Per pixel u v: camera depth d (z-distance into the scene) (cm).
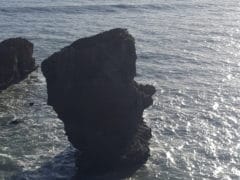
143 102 4531
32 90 6306
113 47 4372
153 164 4478
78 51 4356
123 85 4297
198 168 4425
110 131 4319
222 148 4756
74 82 4309
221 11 10950
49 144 4866
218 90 6178
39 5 10938
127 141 4366
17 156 4631
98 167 4378
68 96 4322
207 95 6019
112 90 4253
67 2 11388
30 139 4962
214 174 4331
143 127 4766
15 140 4938
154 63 7225
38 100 6000
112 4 11312
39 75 6856
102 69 4288
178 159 4562
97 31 9031
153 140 4909
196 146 4800
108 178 4281
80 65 4316
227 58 7481
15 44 6538
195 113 5519
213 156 4619
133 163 4425
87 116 4297
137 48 7944
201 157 4600
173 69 6962
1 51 6284
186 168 4425
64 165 4484
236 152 4684
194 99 5906
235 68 7019
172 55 7606
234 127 5178
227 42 8381
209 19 10119
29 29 9050
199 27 9400
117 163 4381
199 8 11262
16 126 5253
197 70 6931
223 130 5116
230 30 9169
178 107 5684
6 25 9312
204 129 5144
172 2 11819
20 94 6172
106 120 4297
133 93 4331
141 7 11225
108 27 9344
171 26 9481
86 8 10912
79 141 4372
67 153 4691
